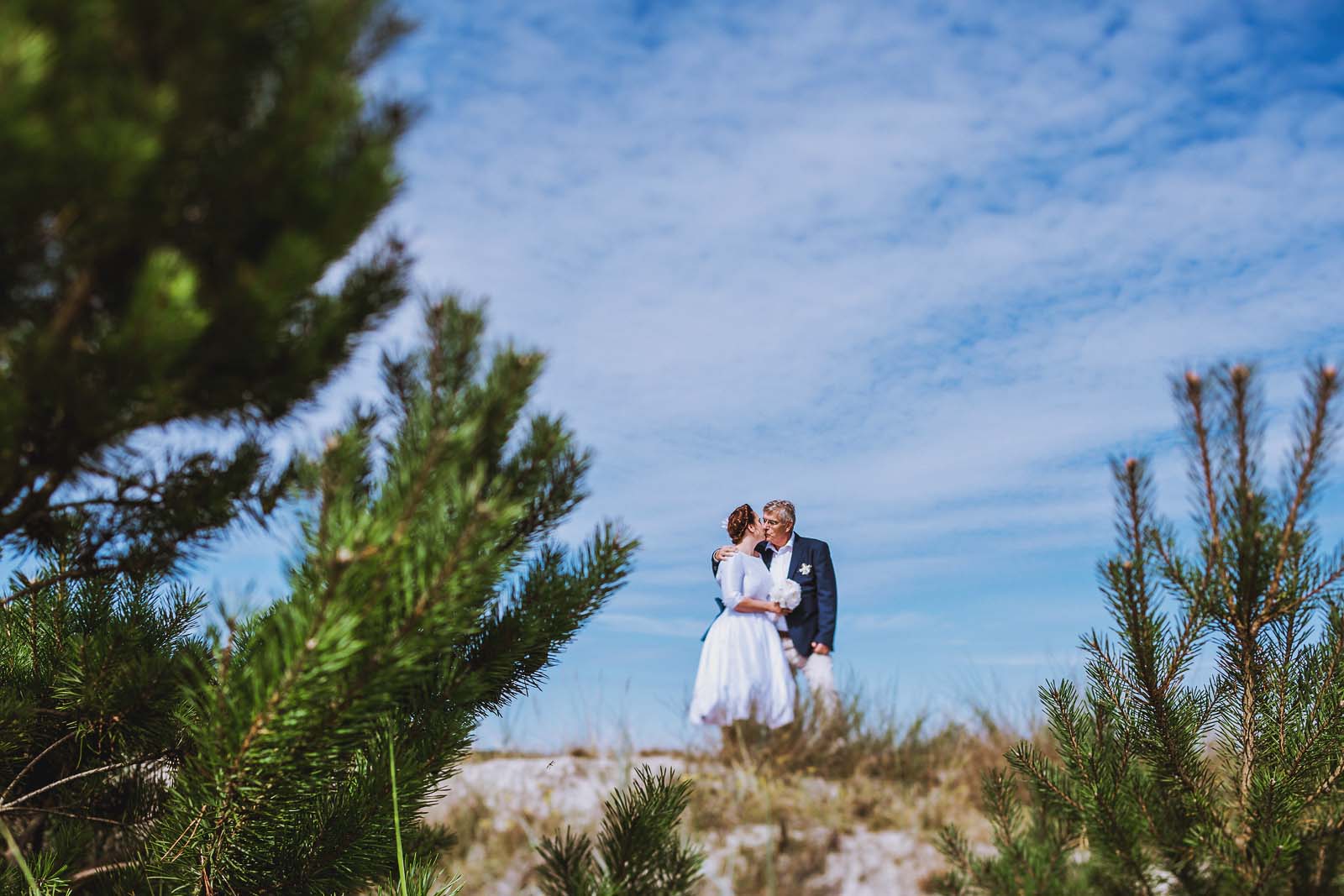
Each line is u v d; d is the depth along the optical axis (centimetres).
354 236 220
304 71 199
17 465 219
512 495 284
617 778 450
